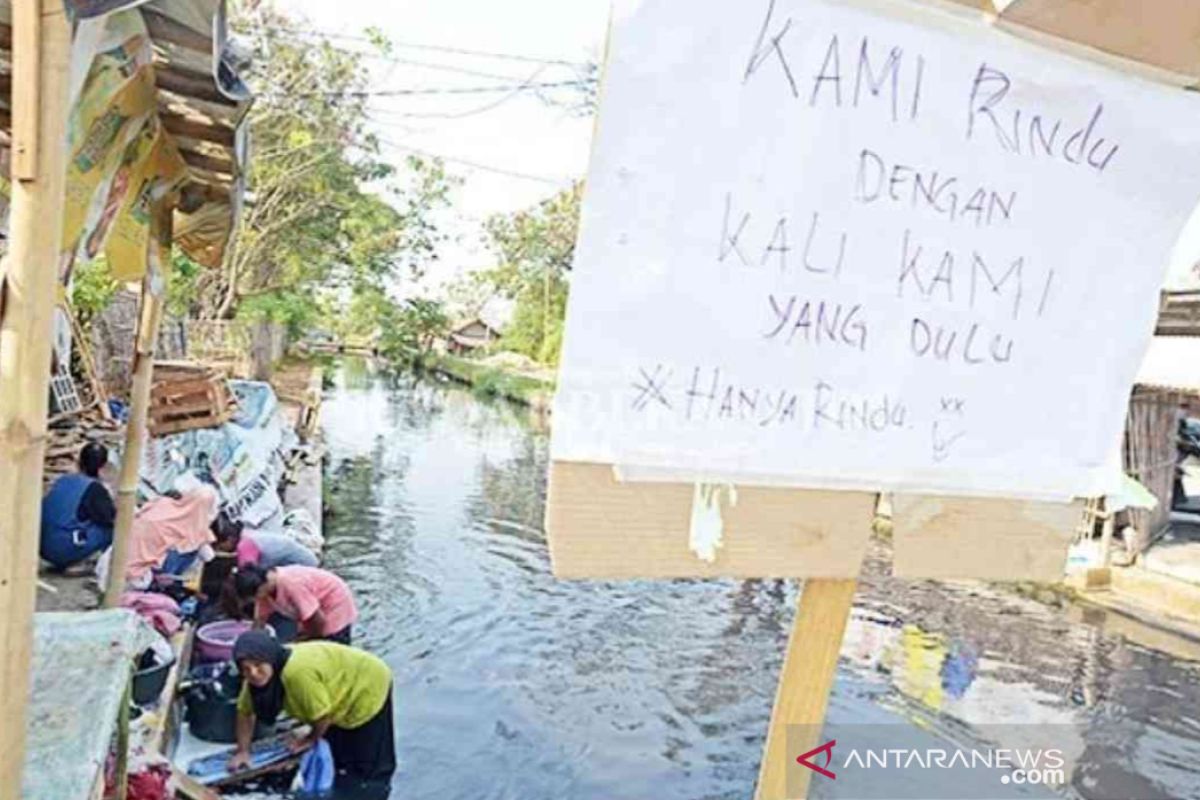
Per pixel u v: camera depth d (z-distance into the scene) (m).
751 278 0.96
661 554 0.96
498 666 7.01
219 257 4.47
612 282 0.91
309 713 4.79
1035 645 8.41
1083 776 5.71
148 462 7.83
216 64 2.45
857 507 1.05
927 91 0.99
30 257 1.21
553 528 0.92
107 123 2.46
